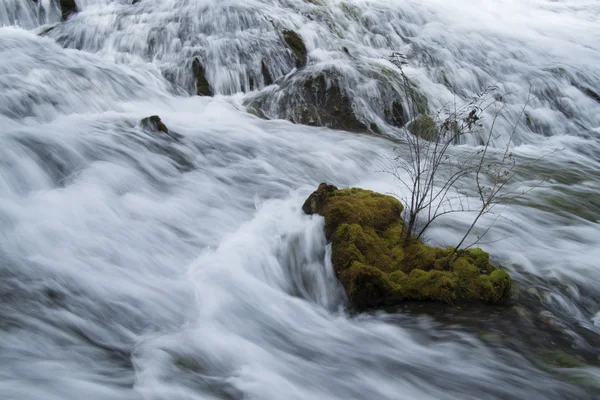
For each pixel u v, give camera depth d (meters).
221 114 10.66
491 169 9.55
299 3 15.95
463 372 4.13
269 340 4.39
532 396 3.87
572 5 25.97
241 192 7.17
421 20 17.78
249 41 13.16
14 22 14.46
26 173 5.84
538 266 6.07
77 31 13.68
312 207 6.25
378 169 8.93
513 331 4.64
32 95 8.44
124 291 4.49
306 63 13.33
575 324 4.91
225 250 5.53
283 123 10.61
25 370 3.30
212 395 3.50
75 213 5.47
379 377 4.03
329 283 5.39
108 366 3.57
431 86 12.99
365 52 14.43
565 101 14.65
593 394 3.85
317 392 3.76
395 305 5.14
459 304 5.08
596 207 8.23
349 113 11.13
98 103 9.44
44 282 4.26
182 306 4.52
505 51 16.97
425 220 6.79
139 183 6.58
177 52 12.80
